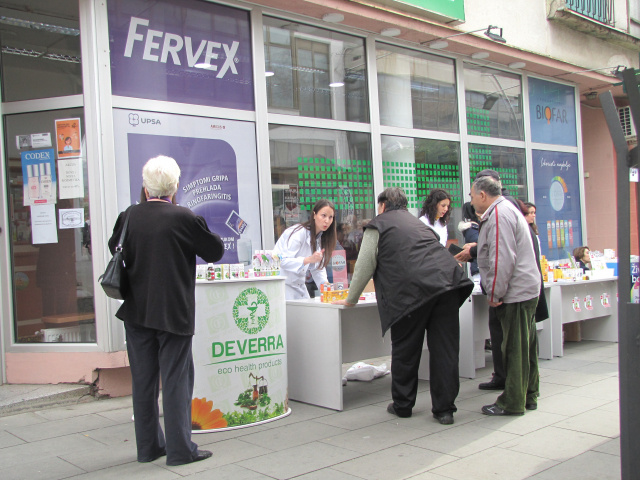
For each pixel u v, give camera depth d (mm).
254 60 5480
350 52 6371
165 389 3090
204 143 5133
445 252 3844
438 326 3854
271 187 5531
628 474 2254
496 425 3771
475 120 7730
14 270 4695
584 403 4258
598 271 6789
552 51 8344
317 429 3746
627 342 2258
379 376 5379
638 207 2354
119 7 4695
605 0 8938
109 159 4555
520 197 8289
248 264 5328
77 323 4598
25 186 4695
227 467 3072
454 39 6902
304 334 4445
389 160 6680
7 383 4617
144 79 4820
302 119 5852
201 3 5191
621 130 2289
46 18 4652
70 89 4617
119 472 3027
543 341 5984
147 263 3014
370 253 3910
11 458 3277
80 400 4445
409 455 3223
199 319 3668
